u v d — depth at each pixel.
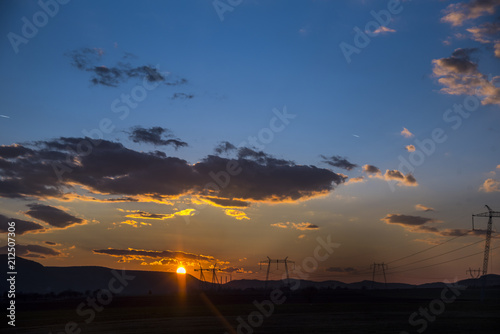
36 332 60.34
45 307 116.62
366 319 67.56
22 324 72.75
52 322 74.81
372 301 126.62
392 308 93.38
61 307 116.31
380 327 55.38
